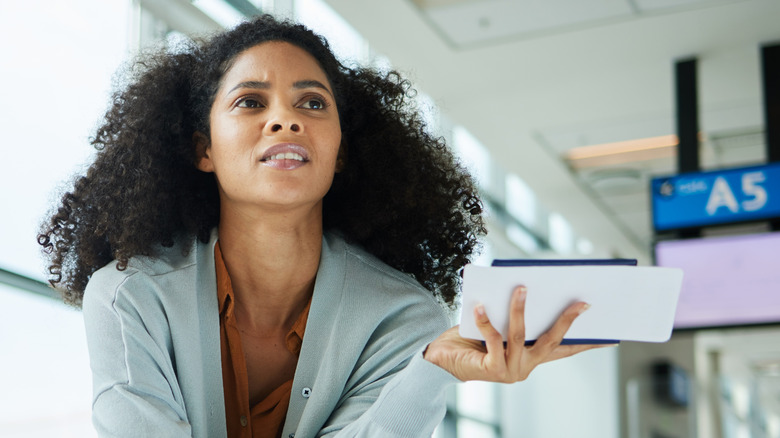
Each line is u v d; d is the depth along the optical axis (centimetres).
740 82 669
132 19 378
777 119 587
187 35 186
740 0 553
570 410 1044
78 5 351
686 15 571
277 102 150
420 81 609
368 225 176
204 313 151
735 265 580
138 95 167
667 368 1070
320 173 149
